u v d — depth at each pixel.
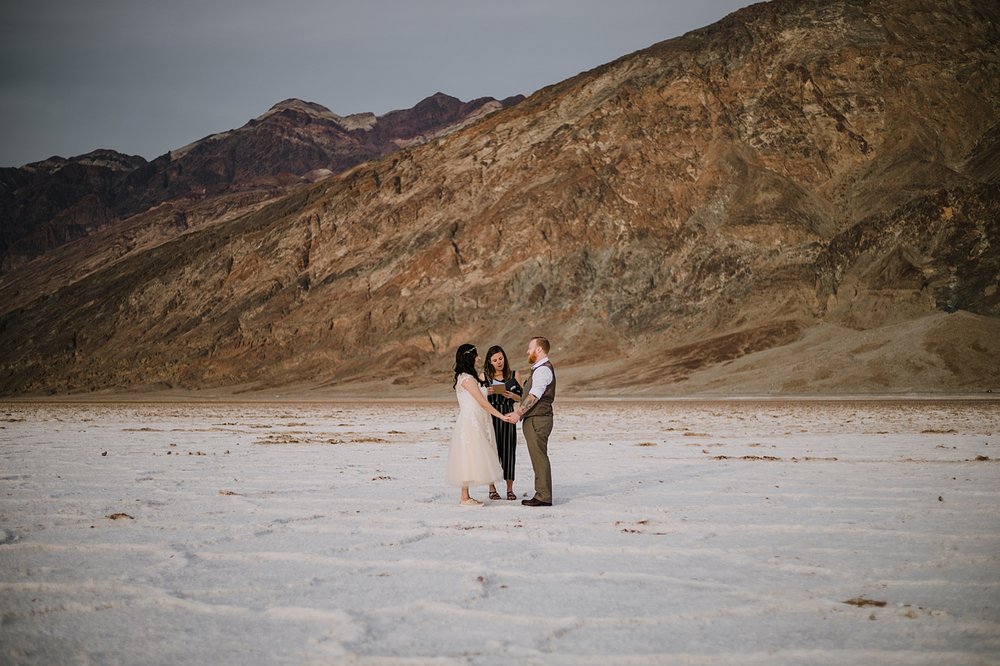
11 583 6.12
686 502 9.91
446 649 4.59
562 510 9.47
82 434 26.09
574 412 47.09
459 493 11.09
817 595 5.66
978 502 9.68
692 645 4.64
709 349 81.38
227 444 21.17
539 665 4.34
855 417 35.22
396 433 26.91
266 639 4.82
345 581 6.14
